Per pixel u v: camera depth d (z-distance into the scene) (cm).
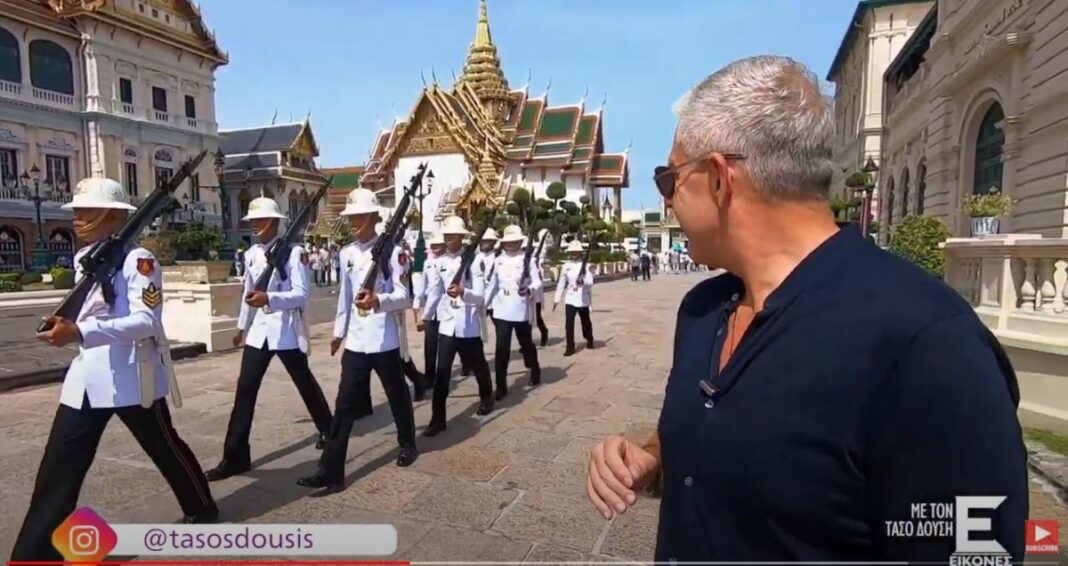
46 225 3347
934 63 1909
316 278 3003
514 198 3216
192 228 1374
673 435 121
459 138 4197
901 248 1148
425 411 604
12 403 607
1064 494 375
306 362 467
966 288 627
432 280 572
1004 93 1362
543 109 4650
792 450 99
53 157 3384
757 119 114
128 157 3656
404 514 363
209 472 418
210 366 806
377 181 4681
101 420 292
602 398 661
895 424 91
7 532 337
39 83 3300
